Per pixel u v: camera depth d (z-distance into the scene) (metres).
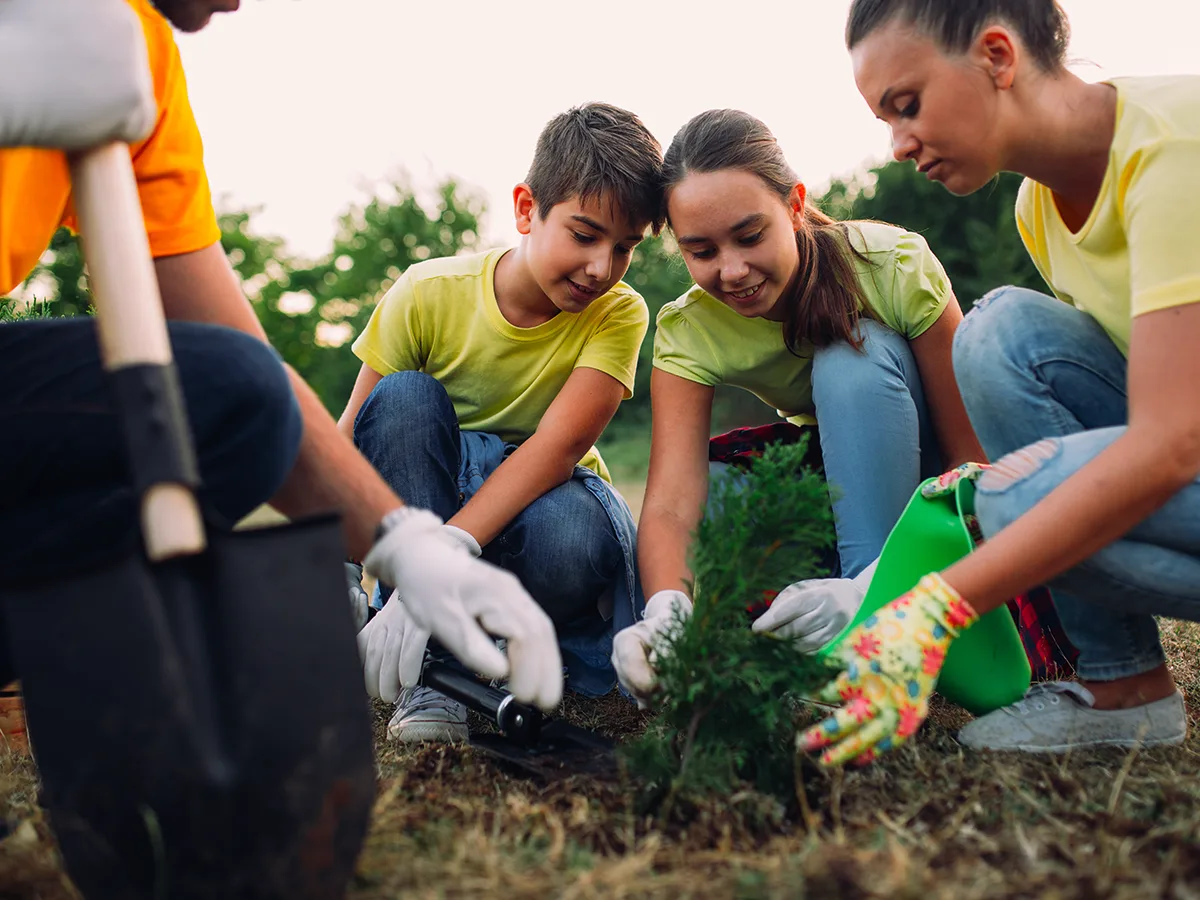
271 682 1.10
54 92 1.14
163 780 1.06
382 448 2.16
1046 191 1.83
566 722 1.72
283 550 1.14
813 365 2.19
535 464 2.15
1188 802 1.40
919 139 1.66
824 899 1.09
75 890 1.18
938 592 1.45
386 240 16.02
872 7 1.65
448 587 1.41
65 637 1.07
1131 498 1.42
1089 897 1.10
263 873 1.08
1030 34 1.62
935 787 1.48
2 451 1.25
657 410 2.33
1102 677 1.73
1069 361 1.76
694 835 1.30
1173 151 1.51
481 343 2.37
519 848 1.26
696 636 1.43
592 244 2.16
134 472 1.12
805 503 1.45
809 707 1.77
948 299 2.27
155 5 1.55
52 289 11.66
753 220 2.00
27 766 1.73
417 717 1.88
